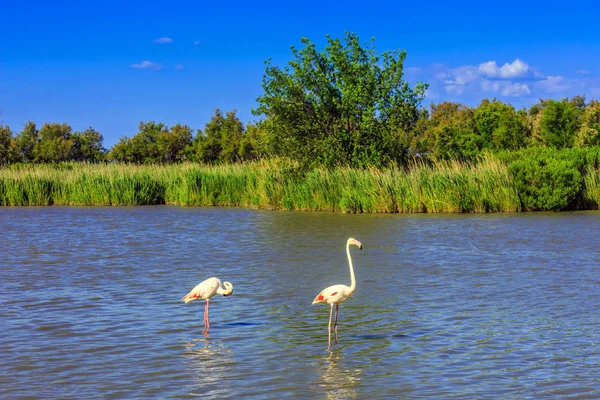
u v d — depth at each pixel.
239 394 8.95
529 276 16.77
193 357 10.52
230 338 11.57
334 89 39.88
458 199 33.66
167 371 9.87
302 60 40.34
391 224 28.66
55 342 11.31
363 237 24.59
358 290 15.38
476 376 9.54
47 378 9.59
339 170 37.25
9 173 46.59
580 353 10.48
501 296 14.54
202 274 17.56
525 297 14.41
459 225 27.97
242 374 9.73
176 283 16.38
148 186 44.88
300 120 39.88
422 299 14.35
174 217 33.88
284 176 38.91
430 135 63.34
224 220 31.94
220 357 10.52
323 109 39.81
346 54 40.50
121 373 9.78
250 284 16.17
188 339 11.51
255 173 41.06
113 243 23.91
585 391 8.90
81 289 15.66
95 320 12.77
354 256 20.28
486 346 10.92
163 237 25.53
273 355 10.62
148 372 9.82
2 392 9.05
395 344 11.12
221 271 17.98
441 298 14.42
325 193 36.19
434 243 22.81
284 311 13.46
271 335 11.75
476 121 56.16
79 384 9.34
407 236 24.67
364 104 40.03
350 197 34.72
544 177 34.00
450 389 9.05
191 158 68.44
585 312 13.02
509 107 59.62
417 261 19.25
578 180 34.38
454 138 55.84
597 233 24.81
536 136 56.00
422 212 34.12
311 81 39.69
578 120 54.31
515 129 54.50
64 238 25.44
